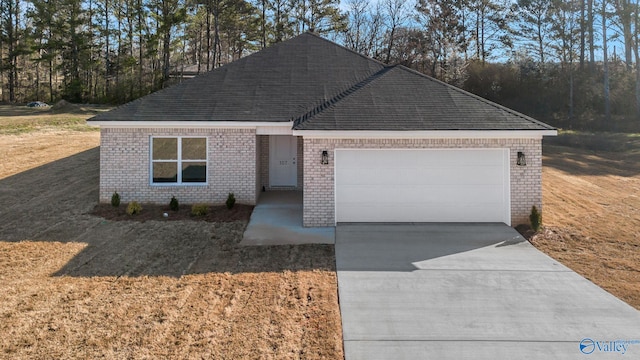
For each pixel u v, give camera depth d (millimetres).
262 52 17188
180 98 14258
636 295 7211
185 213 12812
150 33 46594
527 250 9766
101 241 10125
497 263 8891
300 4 47156
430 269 8531
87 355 5305
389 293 7336
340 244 10180
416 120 11641
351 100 12688
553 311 6613
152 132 13656
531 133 11273
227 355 5340
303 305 6832
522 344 5629
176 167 13867
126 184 13727
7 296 7008
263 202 14484
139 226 11414
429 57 45156
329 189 11758
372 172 11961
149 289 7398
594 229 11281
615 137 29203
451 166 11953
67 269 8305
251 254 9422
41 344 5547
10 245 9688
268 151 16969
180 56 55219
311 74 15984
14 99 51562
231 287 7535
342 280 7922
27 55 50625
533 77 40844
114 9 46938
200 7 46375
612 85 38375
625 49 40031
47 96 51781
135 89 47938
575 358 5293
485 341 5719
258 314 6492
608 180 18031
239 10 45594
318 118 11711
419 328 6086
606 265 8766
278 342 5668
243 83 15250
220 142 13875
